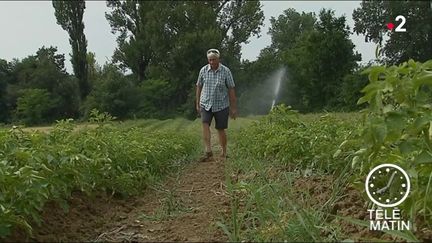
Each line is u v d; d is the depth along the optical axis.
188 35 53.41
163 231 3.87
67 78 48.28
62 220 4.10
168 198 5.05
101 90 45.22
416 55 50.41
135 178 5.73
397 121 2.94
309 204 3.92
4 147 4.10
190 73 54.34
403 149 3.01
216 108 9.22
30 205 3.57
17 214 3.60
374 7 53.06
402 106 3.05
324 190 4.58
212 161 9.07
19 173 3.51
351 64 48.72
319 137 5.84
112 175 5.42
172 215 4.39
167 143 9.12
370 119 3.00
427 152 2.99
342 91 42.84
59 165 4.22
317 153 5.57
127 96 46.12
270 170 6.23
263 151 7.75
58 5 50.88
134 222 4.26
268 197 3.97
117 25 56.62
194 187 6.00
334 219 3.64
